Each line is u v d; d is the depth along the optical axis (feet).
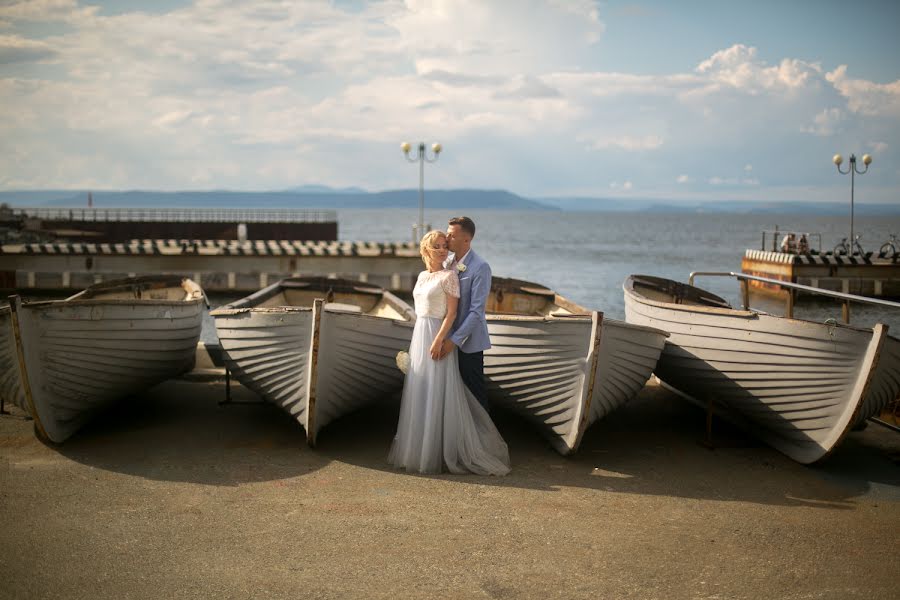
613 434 21.20
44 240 135.74
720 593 11.91
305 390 18.71
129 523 14.05
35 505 14.79
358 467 17.69
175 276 31.12
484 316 17.75
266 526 14.06
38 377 18.03
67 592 11.45
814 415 18.25
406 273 89.30
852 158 94.12
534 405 19.53
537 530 14.20
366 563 12.66
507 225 503.61
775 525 14.69
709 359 20.13
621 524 14.60
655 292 29.09
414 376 17.54
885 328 16.85
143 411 22.20
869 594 11.96
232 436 19.92
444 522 14.47
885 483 17.31
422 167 96.73
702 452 19.62
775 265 95.40
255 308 19.43
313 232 151.84
